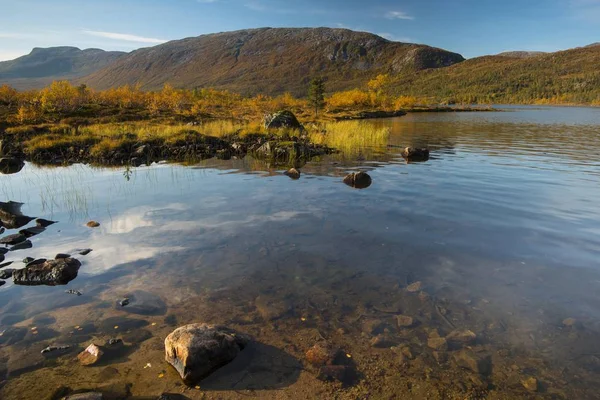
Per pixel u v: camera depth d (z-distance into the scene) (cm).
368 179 1540
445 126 4797
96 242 895
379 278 702
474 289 657
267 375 458
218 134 3008
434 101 19500
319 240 888
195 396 421
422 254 803
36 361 480
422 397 423
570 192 1314
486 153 2323
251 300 630
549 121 5700
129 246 865
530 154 2248
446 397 422
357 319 576
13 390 428
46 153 2402
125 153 2342
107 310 602
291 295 645
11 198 1339
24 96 5125
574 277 690
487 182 1496
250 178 1641
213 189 1432
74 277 715
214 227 988
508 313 584
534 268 730
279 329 552
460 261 766
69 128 3319
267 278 705
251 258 792
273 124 3397
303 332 545
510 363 478
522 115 7906
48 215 1122
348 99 9675
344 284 682
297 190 1399
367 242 873
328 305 614
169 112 5309
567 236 891
